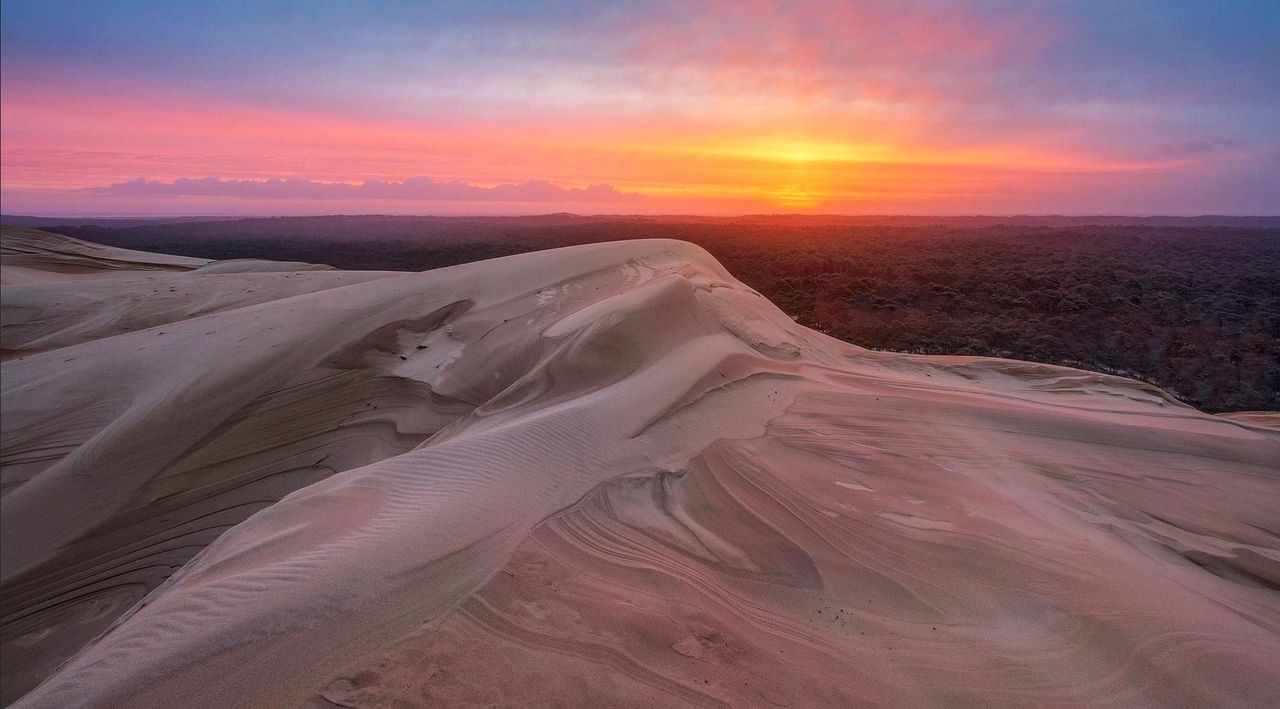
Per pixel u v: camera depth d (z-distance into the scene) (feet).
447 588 14.57
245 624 12.66
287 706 10.68
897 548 19.84
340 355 45.32
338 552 15.83
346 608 13.38
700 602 15.61
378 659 11.98
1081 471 28.50
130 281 80.48
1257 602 18.80
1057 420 34.45
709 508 21.90
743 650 13.85
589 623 13.89
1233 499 26.03
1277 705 12.94
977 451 29.91
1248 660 14.29
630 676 12.30
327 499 20.02
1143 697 13.29
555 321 47.37
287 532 17.70
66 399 41.34
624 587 15.80
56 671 15.06
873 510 22.66
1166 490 26.81
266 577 14.53
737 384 37.19
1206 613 16.69
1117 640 15.03
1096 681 13.80
